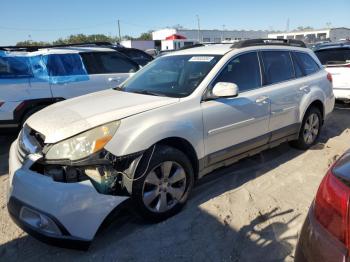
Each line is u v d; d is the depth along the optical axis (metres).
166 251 3.10
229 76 4.17
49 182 2.92
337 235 1.68
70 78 6.58
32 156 3.10
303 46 5.70
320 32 52.34
